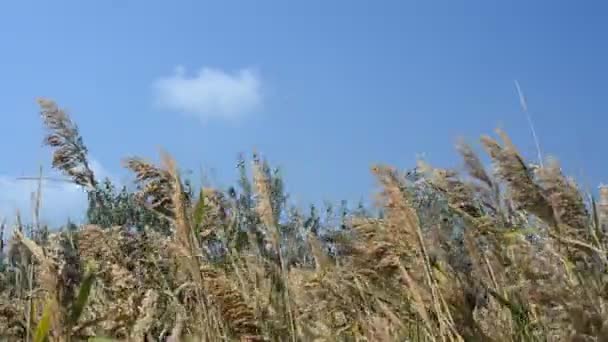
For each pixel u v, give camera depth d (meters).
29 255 4.14
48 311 3.46
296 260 4.84
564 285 3.75
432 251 4.02
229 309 3.85
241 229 4.60
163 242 4.36
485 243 4.25
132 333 4.01
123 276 4.23
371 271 4.07
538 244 4.18
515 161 3.96
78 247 4.34
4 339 3.98
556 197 3.91
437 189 4.37
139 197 4.07
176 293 4.14
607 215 4.15
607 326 3.55
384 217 4.06
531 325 3.98
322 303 4.51
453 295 3.86
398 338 4.20
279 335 4.07
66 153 4.72
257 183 4.28
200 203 4.24
